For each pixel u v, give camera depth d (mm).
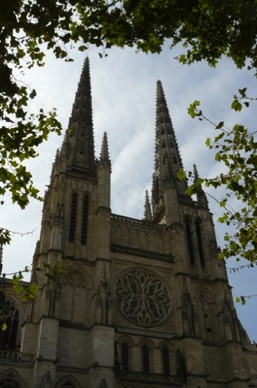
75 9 19672
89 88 106375
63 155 74875
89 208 70688
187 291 64188
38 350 50344
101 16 20156
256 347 73500
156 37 21844
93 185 74062
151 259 67688
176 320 62469
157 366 56719
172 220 73750
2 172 20953
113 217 72062
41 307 55656
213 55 22547
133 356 56594
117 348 56406
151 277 66250
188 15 21219
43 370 49031
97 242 65000
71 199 70562
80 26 20000
